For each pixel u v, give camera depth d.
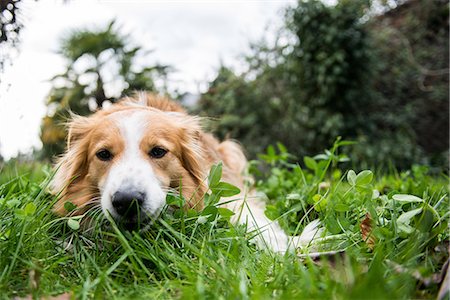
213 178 0.54
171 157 0.60
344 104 1.68
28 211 0.47
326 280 0.37
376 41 1.83
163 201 0.54
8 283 0.41
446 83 1.88
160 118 0.62
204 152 0.72
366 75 1.70
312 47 1.67
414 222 0.47
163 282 0.43
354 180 0.53
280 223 0.62
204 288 0.38
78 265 0.46
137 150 0.58
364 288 0.33
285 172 0.89
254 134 1.83
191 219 0.53
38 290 0.40
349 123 1.67
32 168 0.85
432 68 1.90
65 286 0.42
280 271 0.41
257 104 1.85
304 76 1.71
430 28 1.91
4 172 0.81
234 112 1.87
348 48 1.67
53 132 1.53
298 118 1.71
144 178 0.54
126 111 0.63
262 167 1.30
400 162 1.63
